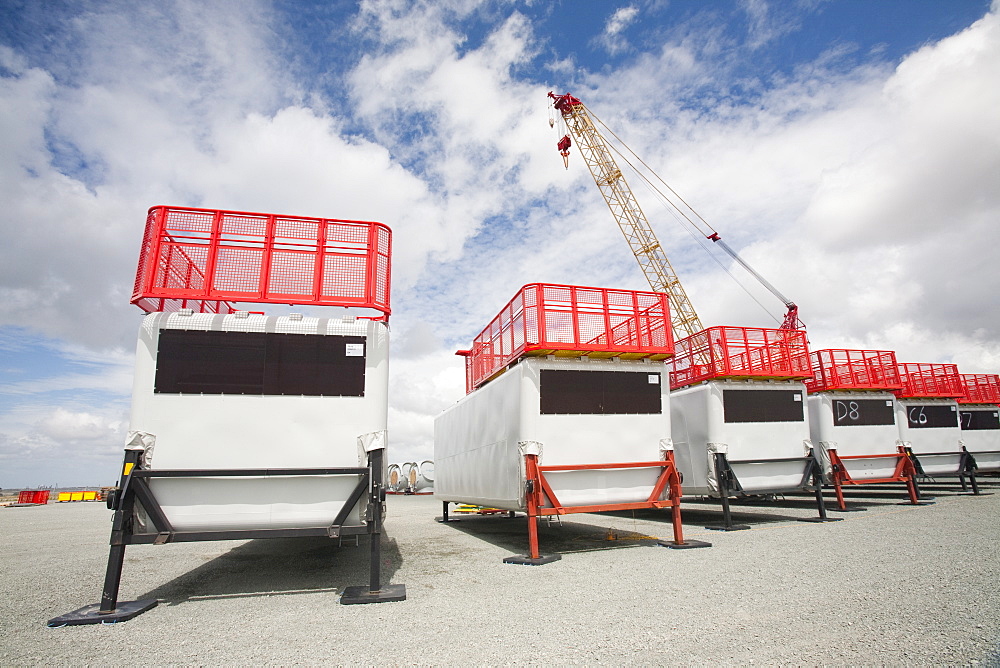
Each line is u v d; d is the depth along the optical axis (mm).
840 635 5914
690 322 56938
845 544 11750
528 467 11836
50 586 9578
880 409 20375
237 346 8750
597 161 60438
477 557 12125
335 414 8789
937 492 25078
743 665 5172
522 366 12539
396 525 20141
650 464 12852
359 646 6008
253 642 6227
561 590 8500
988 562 9234
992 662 5020
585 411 12773
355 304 9352
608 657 5484
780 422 17219
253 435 8523
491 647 5863
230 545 14883
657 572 9625
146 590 9148
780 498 26562
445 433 20312
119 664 5621
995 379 25938
